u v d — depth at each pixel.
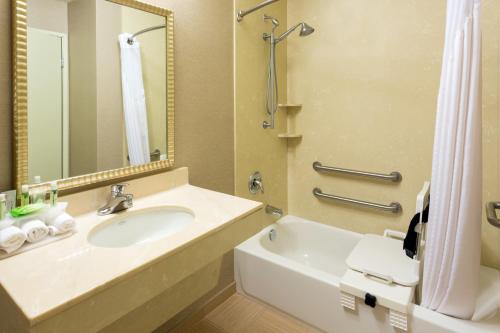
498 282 1.51
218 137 1.78
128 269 0.74
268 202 2.26
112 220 1.12
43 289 0.66
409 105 1.87
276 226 2.27
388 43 1.90
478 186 1.13
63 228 0.93
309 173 2.35
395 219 2.02
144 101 1.34
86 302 0.66
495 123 1.63
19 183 0.98
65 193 1.11
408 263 1.56
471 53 1.08
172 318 1.63
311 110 2.28
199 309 1.77
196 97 1.62
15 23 0.94
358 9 1.99
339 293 1.49
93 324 0.68
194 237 0.93
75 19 1.09
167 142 1.46
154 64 1.37
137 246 0.87
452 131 1.12
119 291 0.73
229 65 1.82
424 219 1.44
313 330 1.66
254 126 2.05
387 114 1.96
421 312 1.28
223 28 1.75
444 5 1.70
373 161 2.05
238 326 1.71
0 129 0.96
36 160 1.02
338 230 2.23
